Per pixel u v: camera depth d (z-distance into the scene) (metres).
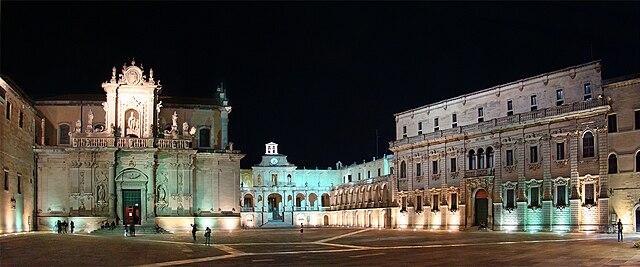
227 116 106.94
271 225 153.75
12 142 78.50
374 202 133.75
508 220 89.56
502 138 91.31
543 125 85.19
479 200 95.88
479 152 95.75
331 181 169.75
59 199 92.81
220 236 78.69
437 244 59.84
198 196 98.38
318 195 168.25
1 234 69.62
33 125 91.62
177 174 96.44
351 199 150.62
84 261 45.00
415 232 88.69
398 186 113.06
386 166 136.25
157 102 99.00
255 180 166.50
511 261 42.50
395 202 113.56
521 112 89.94
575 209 79.94
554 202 83.06
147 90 97.12
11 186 78.00
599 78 79.06
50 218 91.69
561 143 83.19
